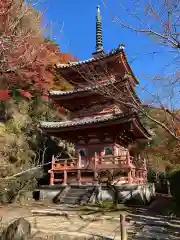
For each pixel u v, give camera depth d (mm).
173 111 5867
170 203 16938
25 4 4574
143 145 28312
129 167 17344
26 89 22672
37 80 19266
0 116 24297
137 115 17078
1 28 4297
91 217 12914
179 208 15172
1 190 16391
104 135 20891
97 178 18719
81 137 21906
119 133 20094
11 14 4332
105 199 17203
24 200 18312
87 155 21156
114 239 8922
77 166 19328
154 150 28984
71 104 22219
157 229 10617
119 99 6797
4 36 4250
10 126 22906
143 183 20203
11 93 24984
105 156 18688
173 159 28531
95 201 17094
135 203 16656
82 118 22078
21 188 18156
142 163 22438
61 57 27703
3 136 20469
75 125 20156
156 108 5977
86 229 10547
